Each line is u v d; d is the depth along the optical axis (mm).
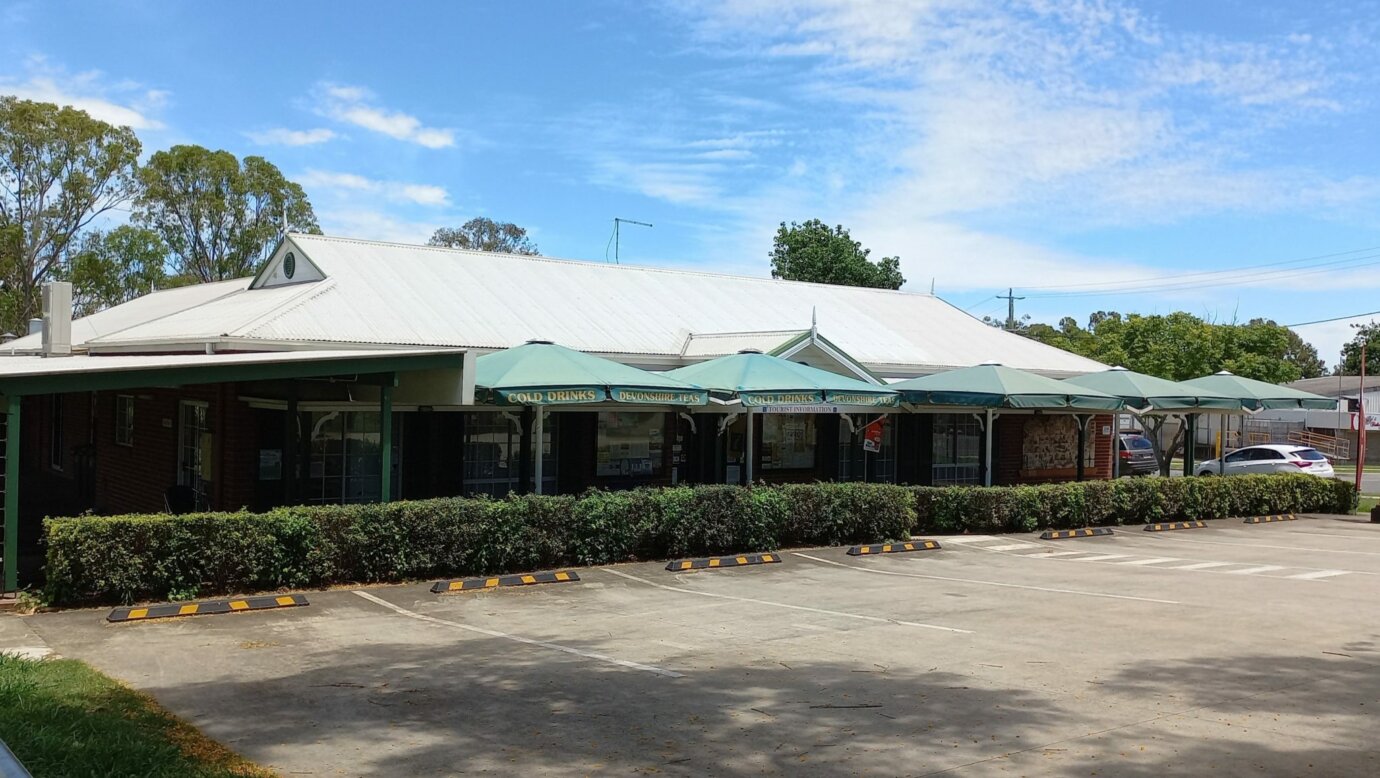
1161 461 29297
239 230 48906
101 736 6383
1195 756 6508
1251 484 24250
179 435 17828
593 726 7137
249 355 14273
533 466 19281
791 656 9398
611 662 9109
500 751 6570
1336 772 6195
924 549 17312
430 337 18203
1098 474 27891
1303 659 9375
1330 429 53969
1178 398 24031
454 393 13797
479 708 7570
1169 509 22453
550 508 14211
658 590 13031
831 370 20391
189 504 16141
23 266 44688
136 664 8734
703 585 13445
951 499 19359
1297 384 62125
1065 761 6406
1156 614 11680
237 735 6820
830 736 6922
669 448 20828
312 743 6676
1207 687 8312
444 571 13445
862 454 23594
